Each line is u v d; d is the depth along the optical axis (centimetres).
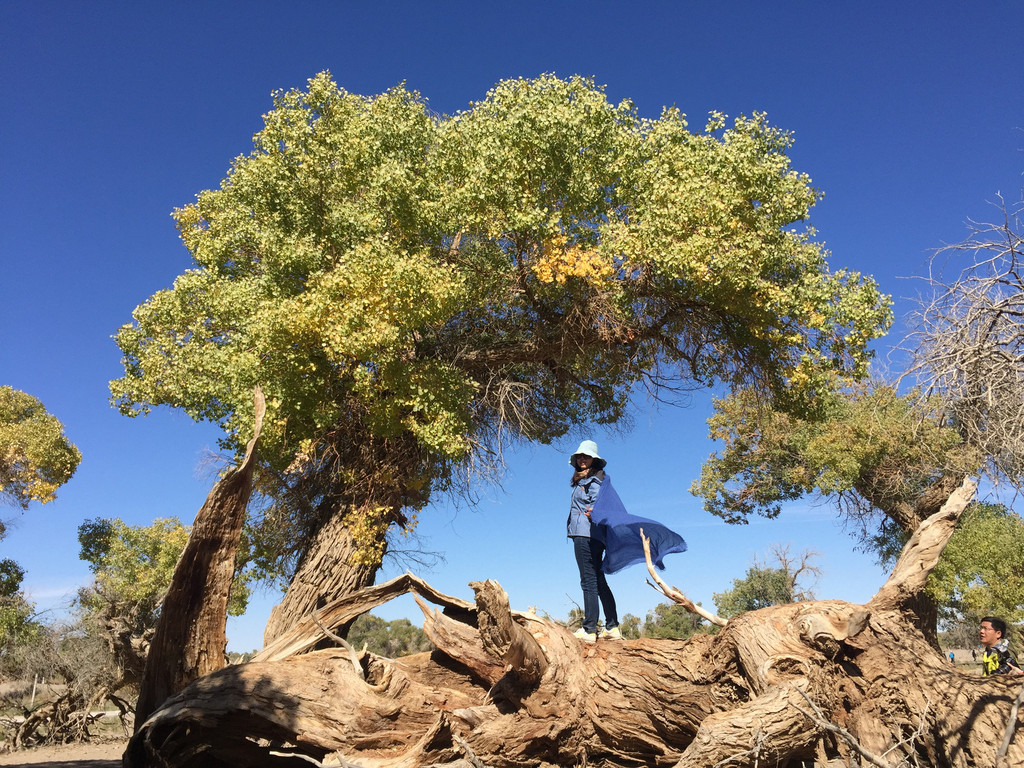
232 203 1362
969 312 615
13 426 1962
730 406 2597
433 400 1138
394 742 575
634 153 1255
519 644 575
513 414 1389
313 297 1091
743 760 480
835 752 519
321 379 1143
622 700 597
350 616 704
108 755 1366
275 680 587
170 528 2509
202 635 647
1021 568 2222
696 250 1095
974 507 2178
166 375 1229
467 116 1335
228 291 1238
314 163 1254
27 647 1938
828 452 2056
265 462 1188
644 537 644
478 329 1363
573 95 1262
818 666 515
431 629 675
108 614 1959
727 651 572
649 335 1276
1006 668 646
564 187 1217
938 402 654
